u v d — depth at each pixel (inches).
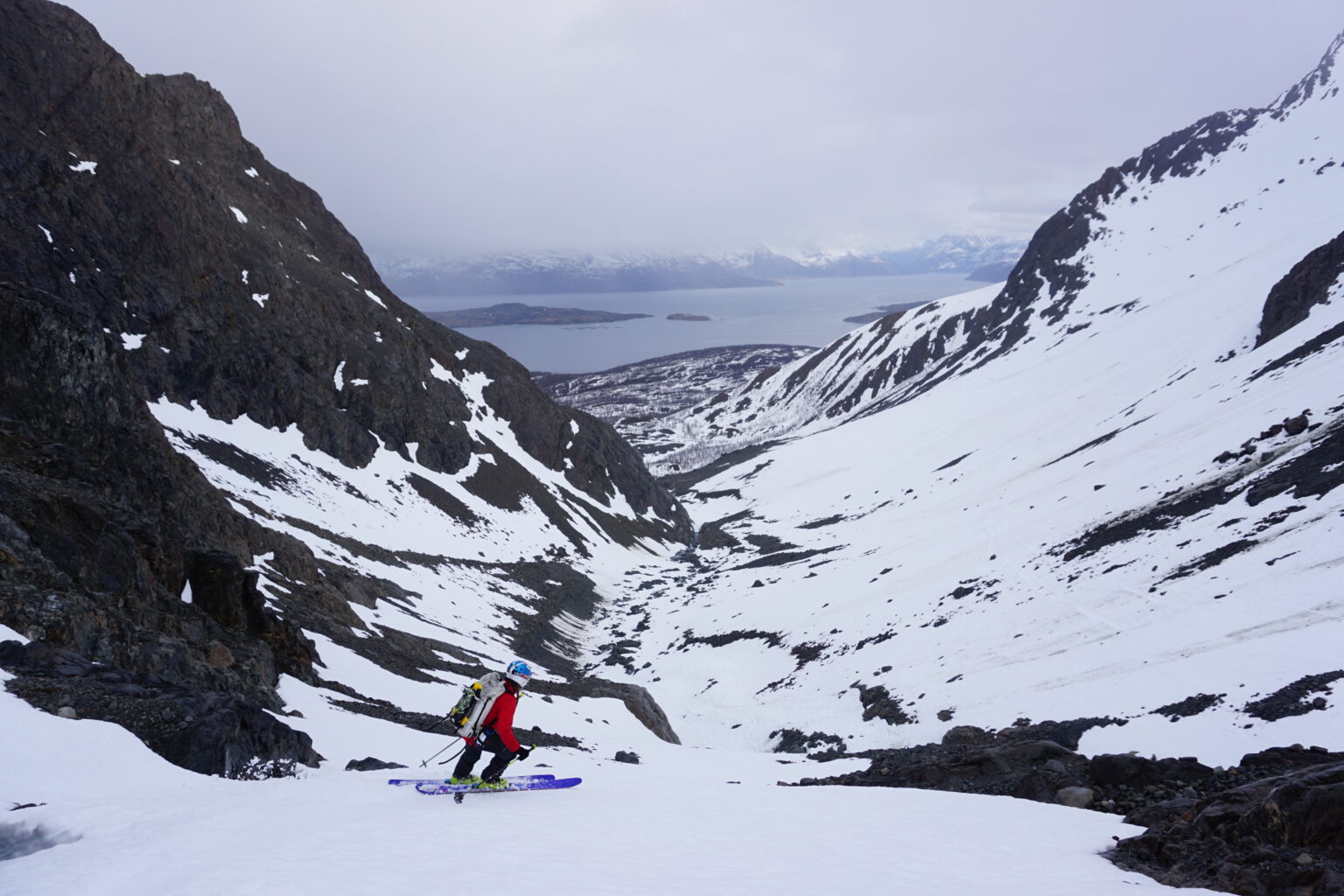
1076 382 7549.2
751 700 2883.9
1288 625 1822.1
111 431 1374.3
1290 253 7854.3
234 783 525.7
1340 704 1369.3
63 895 304.2
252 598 1314.0
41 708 557.6
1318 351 3939.5
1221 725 1476.4
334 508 3228.3
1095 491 3794.3
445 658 2220.7
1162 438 4175.7
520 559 4003.4
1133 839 467.5
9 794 421.7
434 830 407.5
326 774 642.8
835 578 4082.2
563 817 464.1
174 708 603.2
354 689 1400.1
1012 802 630.5
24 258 2689.5
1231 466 3090.6
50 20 3186.5
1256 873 397.1
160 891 303.4
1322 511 2260.1
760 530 6343.5
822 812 557.6
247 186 4392.2
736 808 548.1
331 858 348.5
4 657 621.0
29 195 2861.7
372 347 4190.5
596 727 1823.3
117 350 1440.7
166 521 1381.6
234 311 3486.7
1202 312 7559.1
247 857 346.3
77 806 419.2
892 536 4849.9
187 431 2940.5
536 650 3132.4
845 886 361.1
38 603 741.3
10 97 2965.1
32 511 930.1
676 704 2977.4
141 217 3223.4
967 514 4648.1
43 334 1301.7
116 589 983.0
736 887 347.3
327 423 3651.6
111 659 786.8
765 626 3602.4
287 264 4047.7
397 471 3946.9
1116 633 2202.3
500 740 523.5
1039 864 426.9
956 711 2111.2
